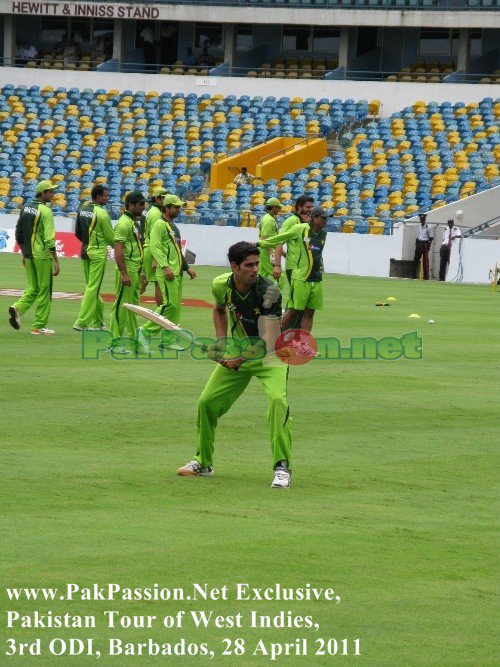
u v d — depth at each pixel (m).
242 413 46.97
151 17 194.12
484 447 41.78
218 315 35.41
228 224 155.88
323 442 41.88
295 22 189.75
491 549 29.00
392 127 176.88
